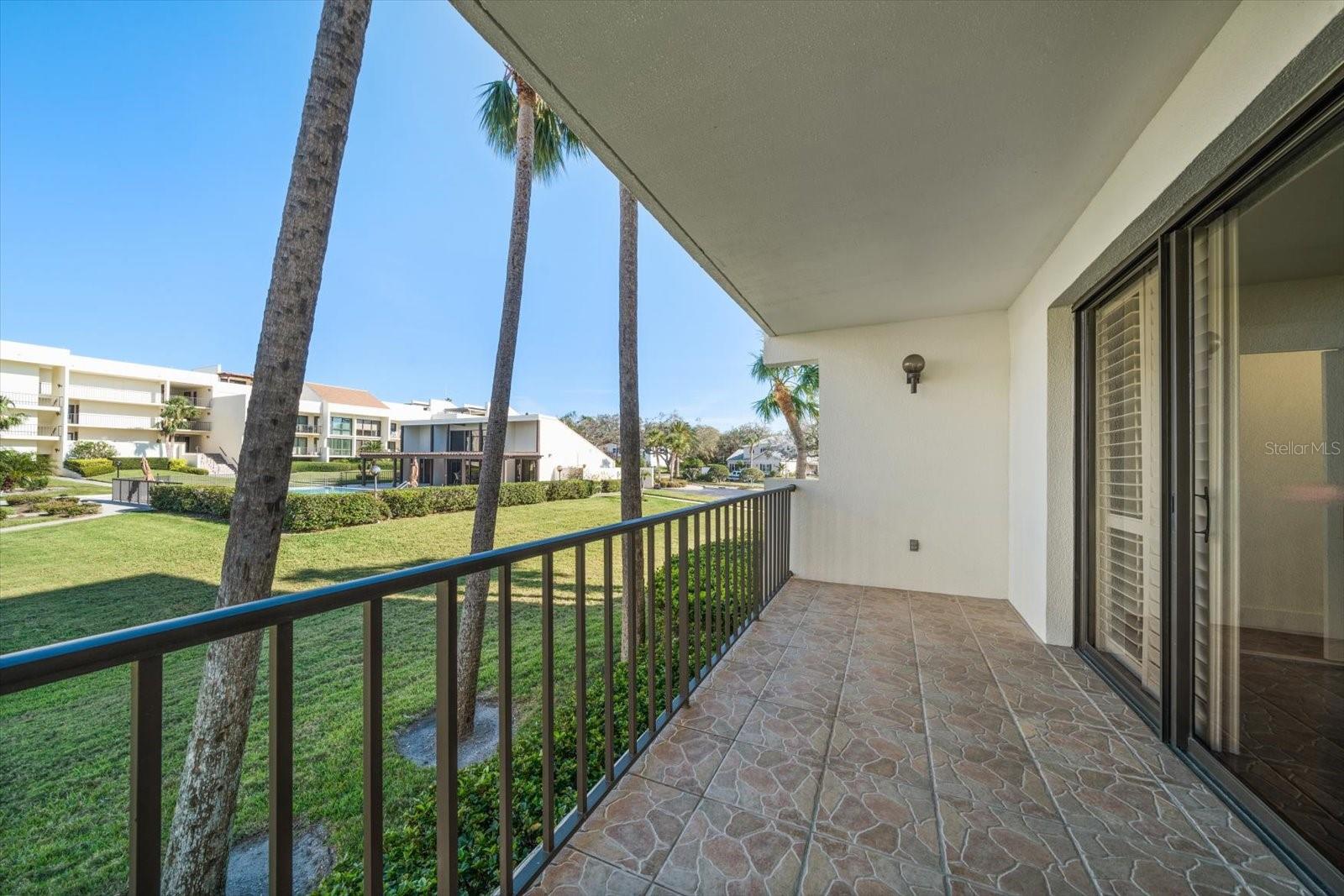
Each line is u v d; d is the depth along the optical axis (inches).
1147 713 82.0
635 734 71.6
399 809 102.2
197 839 85.5
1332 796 56.6
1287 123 50.5
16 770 124.2
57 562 341.1
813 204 90.3
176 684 171.6
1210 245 68.5
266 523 92.0
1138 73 59.9
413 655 185.3
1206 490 69.4
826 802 64.0
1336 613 61.0
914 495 160.6
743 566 123.5
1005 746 75.6
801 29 54.2
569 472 974.4
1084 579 109.7
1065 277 101.3
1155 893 50.6
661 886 51.8
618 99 65.2
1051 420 114.2
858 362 168.4
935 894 50.7
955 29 54.0
